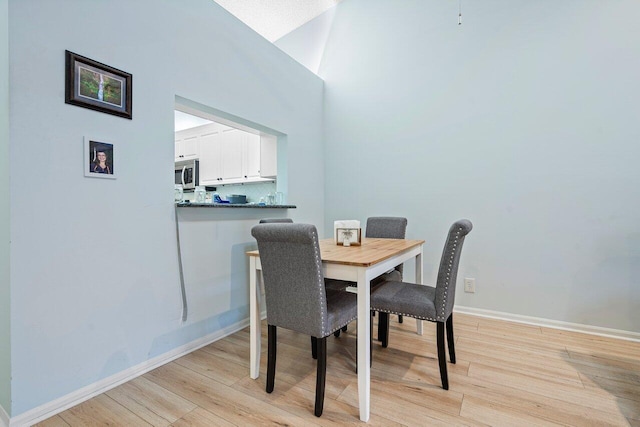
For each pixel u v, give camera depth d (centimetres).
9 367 136
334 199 365
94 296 164
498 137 272
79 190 157
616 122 230
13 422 136
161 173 196
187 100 214
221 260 241
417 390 165
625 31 227
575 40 242
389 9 328
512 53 266
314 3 351
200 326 224
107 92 167
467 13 285
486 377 177
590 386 167
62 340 151
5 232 136
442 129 298
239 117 255
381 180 333
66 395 153
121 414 148
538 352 208
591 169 239
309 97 348
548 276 255
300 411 149
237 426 139
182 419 144
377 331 247
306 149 343
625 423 138
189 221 216
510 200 268
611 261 234
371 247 204
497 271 274
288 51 402
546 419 141
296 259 147
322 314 146
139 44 183
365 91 343
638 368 186
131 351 181
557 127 250
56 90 148
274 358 164
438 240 301
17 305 137
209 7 229
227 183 450
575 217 245
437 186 301
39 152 142
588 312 242
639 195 225
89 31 160
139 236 185
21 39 136
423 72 308
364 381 141
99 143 164
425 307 167
